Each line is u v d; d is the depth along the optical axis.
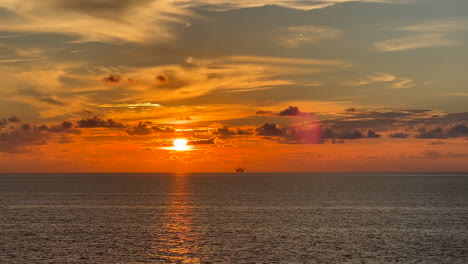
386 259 48.69
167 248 53.69
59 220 76.62
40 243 56.25
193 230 66.12
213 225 70.94
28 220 76.56
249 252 51.66
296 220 76.69
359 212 88.38
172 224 72.00
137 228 67.94
